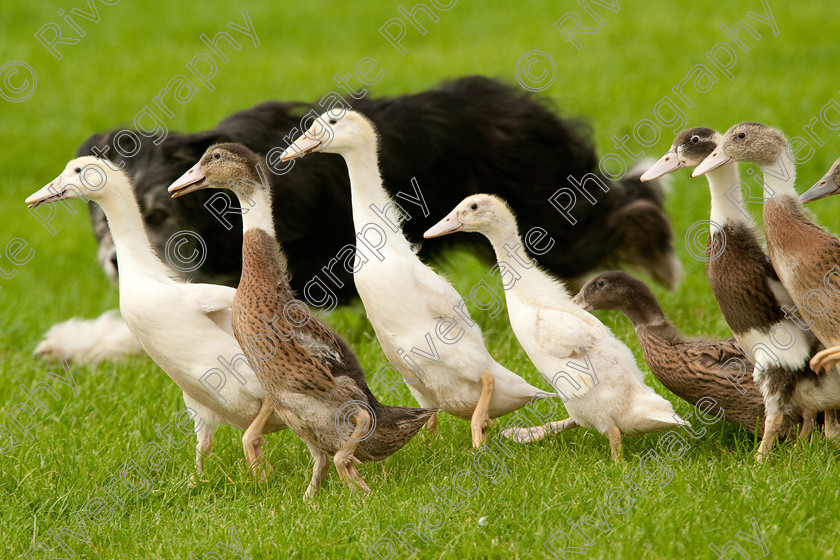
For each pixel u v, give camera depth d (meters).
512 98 14.38
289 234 13.33
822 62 29.98
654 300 9.91
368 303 9.41
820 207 18.58
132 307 9.23
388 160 13.36
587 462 9.16
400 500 8.43
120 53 37.66
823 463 8.52
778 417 8.82
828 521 7.53
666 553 7.19
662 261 15.26
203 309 9.23
